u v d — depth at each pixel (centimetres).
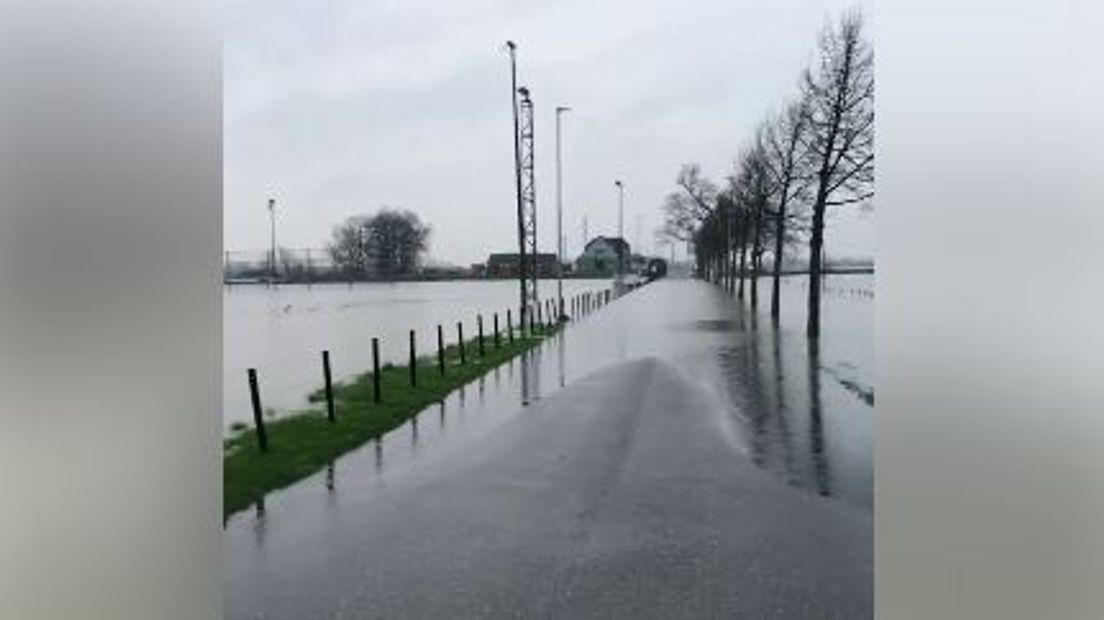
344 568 737
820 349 818
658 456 787
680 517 735
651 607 698
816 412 804
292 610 740
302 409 861
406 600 715
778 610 710
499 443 809
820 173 835
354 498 786
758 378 830
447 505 762
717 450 785
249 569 765
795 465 776
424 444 823
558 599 699
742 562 718
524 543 727
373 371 877
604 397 853
